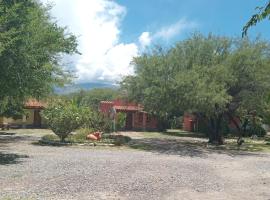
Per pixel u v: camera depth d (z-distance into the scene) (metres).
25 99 24.80
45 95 27.03
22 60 18.81
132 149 28.69
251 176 18.05
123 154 24.75
